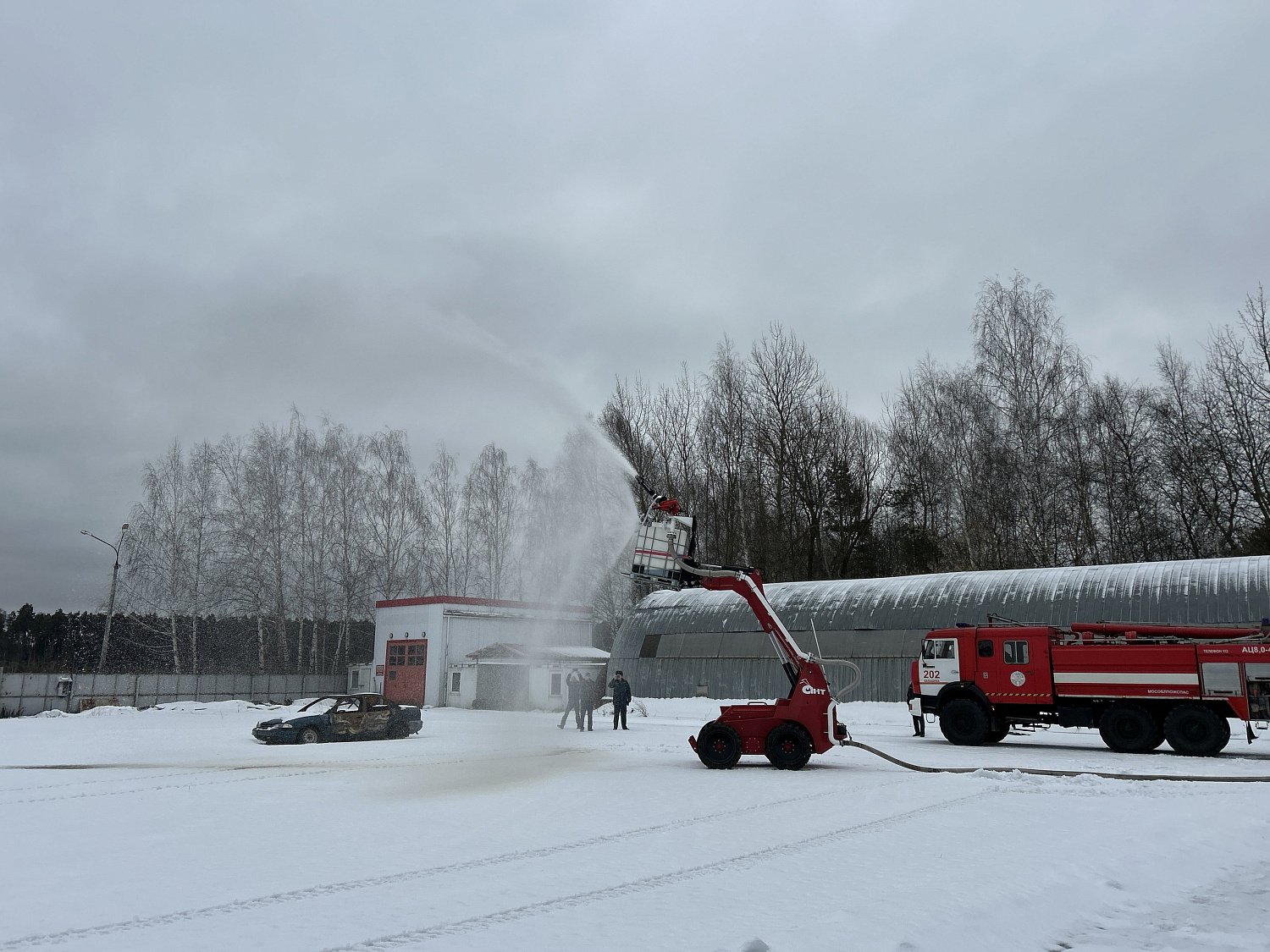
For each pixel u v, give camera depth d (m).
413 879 8.65
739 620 42.66
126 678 48.94
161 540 54.72
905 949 6.47
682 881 8.56
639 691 43.88
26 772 18.11
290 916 7.38
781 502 57.03
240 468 55.91
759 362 58.81
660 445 59.31
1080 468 47.72
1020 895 8.01
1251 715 21.09
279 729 25.06
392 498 58.31
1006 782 15.88
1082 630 23.92
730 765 17.97
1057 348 47.44
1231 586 32.28
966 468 50.53
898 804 13.44
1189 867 9.45
